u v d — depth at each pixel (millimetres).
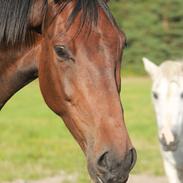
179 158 10953
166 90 10625
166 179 13375
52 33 4855
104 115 4648
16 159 15445
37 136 19953
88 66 4707
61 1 4883
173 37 53938
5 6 4992
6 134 20125
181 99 10625
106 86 4691
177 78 10719
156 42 53531
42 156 16094
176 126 10430
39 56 5090
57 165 14711
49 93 4938
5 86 5344
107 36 4777
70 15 4785
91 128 4676
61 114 4934
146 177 13547
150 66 11391
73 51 4730
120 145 4547
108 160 4531
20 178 13219
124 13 54969
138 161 15094
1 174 13492
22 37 5055
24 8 4965
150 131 21000
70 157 15938
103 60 4719
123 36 4922
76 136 4836
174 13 53875
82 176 13227
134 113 26969
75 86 4734
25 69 5219
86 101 4691
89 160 4664
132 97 34875
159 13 54094
